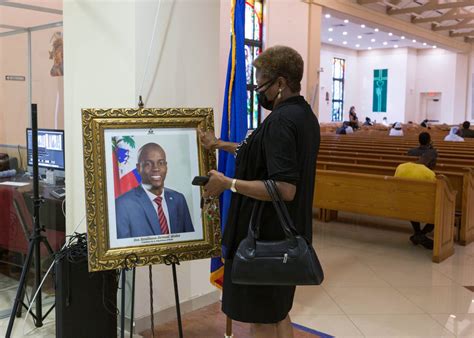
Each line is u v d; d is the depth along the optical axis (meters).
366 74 23.80
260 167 1.83
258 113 11.01
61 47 4.19
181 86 2.97
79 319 2.43
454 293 3.66
